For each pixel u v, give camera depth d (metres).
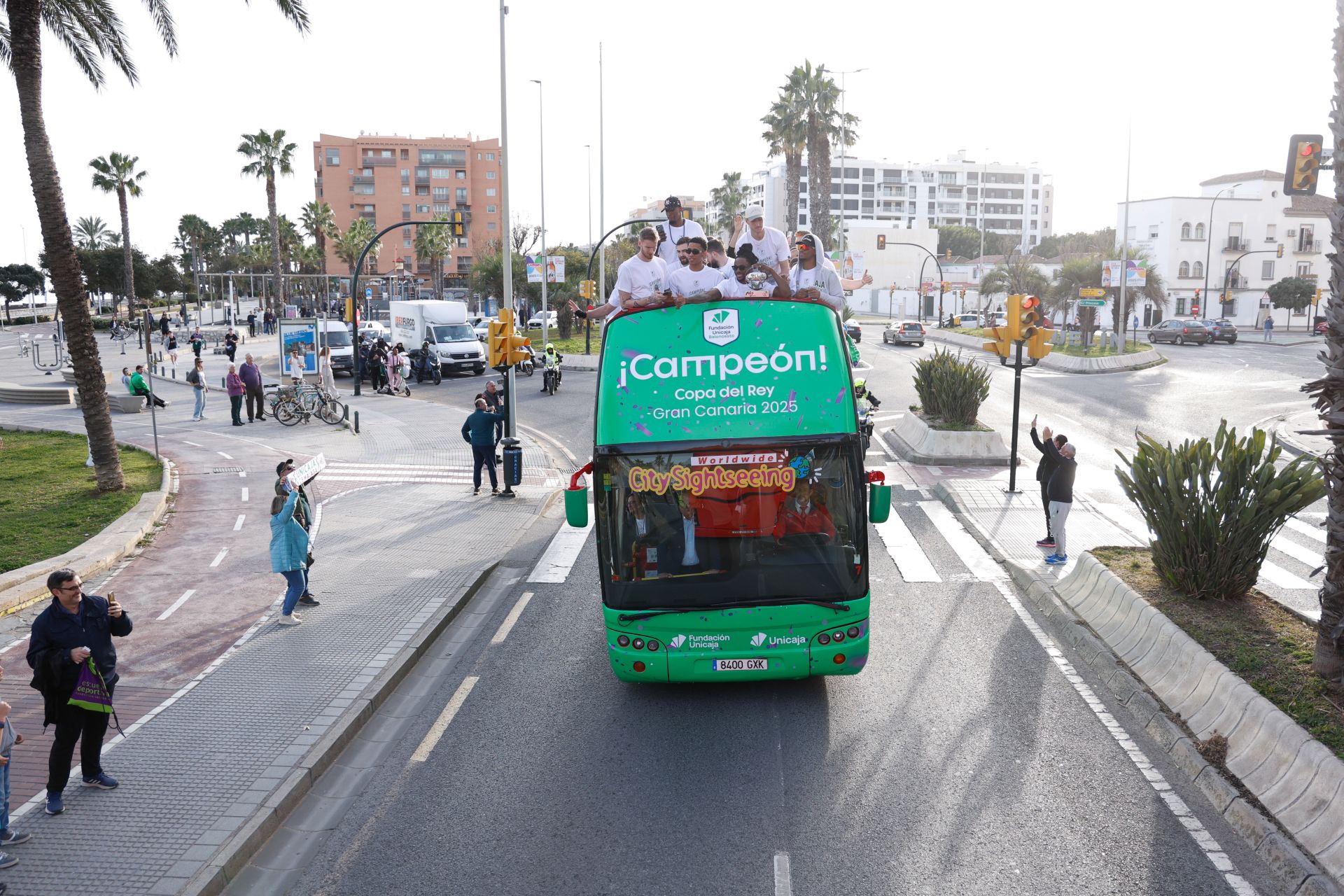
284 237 99.81
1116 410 28.02
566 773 7.41
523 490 18.58
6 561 13.01
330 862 6.22
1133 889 5.70
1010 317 17.20
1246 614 9.14
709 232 103.94
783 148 51.81
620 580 8.10
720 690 8.98
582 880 5.94
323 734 7.90
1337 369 7.27
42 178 16.83
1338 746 6.41
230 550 13.95
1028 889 5.73
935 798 6.85
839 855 6.15
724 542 8.04
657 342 8.34
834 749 7.68
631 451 8.06
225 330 69.31
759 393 8.13
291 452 22.64
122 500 16.98
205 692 8.81
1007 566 12.87
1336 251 7.35
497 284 60.84
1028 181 150.38
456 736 8.14
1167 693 8.19
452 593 11.89
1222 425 9.66
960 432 20.61
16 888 5.74
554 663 9.84
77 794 6.90
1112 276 46.12
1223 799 6.62
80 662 6.61
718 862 6.10
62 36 19.58
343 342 43.75
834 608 8.02
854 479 8.07
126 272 77.75
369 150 122.25
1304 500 9.21
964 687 8.88
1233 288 77.94
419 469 20.67
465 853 6.29
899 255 108.75
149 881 5.82
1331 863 5.61
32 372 45.75
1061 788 6.96
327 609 11.26
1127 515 15.93
